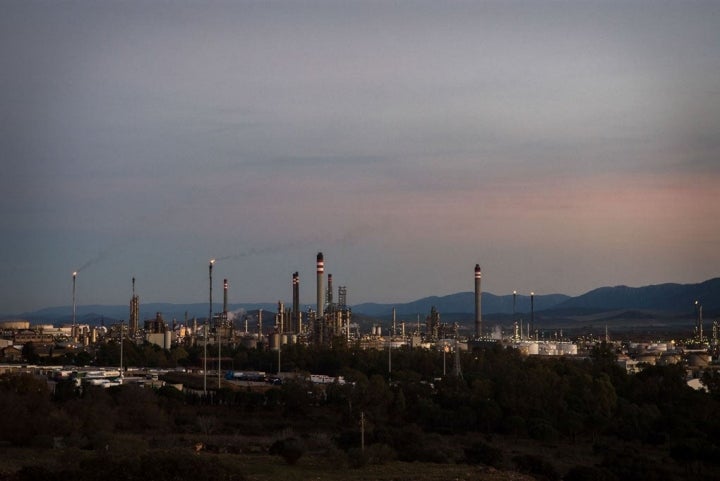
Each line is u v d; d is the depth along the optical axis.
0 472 119.69
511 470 154.12
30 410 177.00
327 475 135.62
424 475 137.75
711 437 199.12
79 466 117.12
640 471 152.88
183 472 113.94
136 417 194.75
